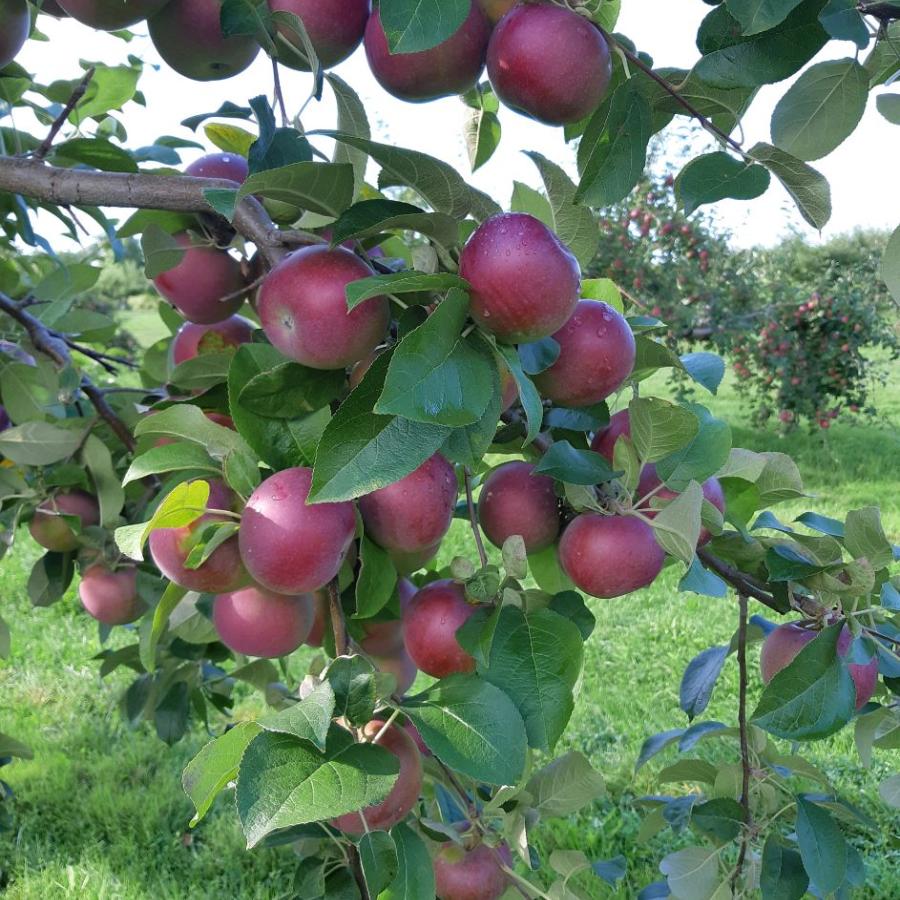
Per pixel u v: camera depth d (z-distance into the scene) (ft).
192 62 4.42
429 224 3.35
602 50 3.58
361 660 3.32
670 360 4.59
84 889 10.91
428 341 3.00
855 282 33.99
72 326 7.43
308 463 3.73
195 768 3.32
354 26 3.89
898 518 24.59
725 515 4.58
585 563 4.08
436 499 3.68
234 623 3.97
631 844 11.55
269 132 3.56
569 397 3.91
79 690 15.97
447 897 4.54
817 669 3.97
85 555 6.45
